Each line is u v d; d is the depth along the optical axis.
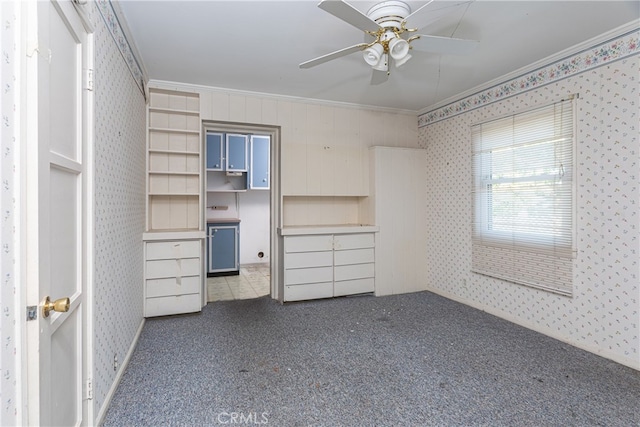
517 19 2.20
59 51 1.18
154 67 2.99
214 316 3.28
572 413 1.77
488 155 3.37
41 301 0.97
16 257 0.88
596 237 2.44
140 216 2.97
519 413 1.77
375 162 4.04
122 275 2.17
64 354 1.22
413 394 1.94
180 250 3.24
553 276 2.74
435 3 2.01
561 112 2.67
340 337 2.76
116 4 1.97
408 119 4.40
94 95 1.55
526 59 2.82
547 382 2.07
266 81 3.33
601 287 2.41
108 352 1.82
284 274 3.68
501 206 3.23
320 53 2.72
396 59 1.96
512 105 3.12
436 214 4.11
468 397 1.92
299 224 4.17
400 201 4.14
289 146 3.85
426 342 2.66
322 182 4.00
